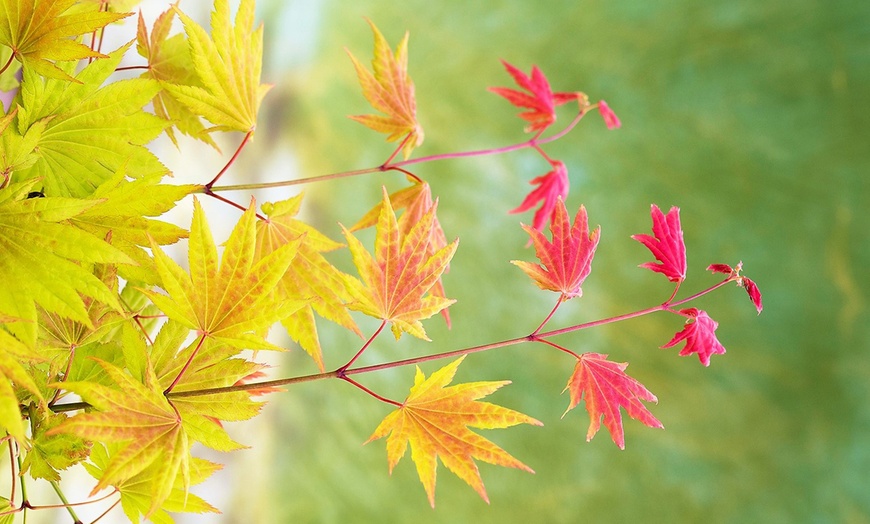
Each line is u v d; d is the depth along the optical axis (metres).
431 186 2.43
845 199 2.43
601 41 2.60
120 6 0.77
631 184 2.48
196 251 0.68
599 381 0.72
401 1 2.54
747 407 2.35
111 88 0.71
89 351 0.71
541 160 2.49
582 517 2.29
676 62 2.57
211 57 0.73
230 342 0.68
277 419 2.30
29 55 0.69
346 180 2.38
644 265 0.74
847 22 2.51
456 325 2.34
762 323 2.39
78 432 0.65
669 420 2.35
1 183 0.69
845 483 2.29
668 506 2.31
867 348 2.35
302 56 2.41
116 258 0.66
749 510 2.31
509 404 2.32
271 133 2.28
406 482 2.30
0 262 0.65
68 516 1.58
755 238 2.43
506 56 2.55
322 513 2.25
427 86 2.49
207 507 0.71
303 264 0.75
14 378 0.63
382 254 0.70
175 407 0.68
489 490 2.30
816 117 2.48
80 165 0.72
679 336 0.73
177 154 1.98
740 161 2.49
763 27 2.56
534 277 0.72
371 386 2.32
